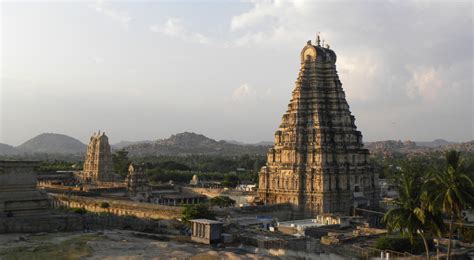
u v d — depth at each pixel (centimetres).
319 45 16000
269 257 6556
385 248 7988
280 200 14662
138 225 8575
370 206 15038
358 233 9981
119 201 14650
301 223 12075
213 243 7294
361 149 15325
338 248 7475
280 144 15162
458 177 6600
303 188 14225
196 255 6206
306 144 14550
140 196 18150
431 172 7031
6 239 6656
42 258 5584
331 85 15100
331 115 14850
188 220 9544
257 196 16200
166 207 12838
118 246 6531
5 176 7700
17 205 7744
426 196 6606
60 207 15475
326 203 13862
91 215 8100
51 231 7506
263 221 11825
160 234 8131
